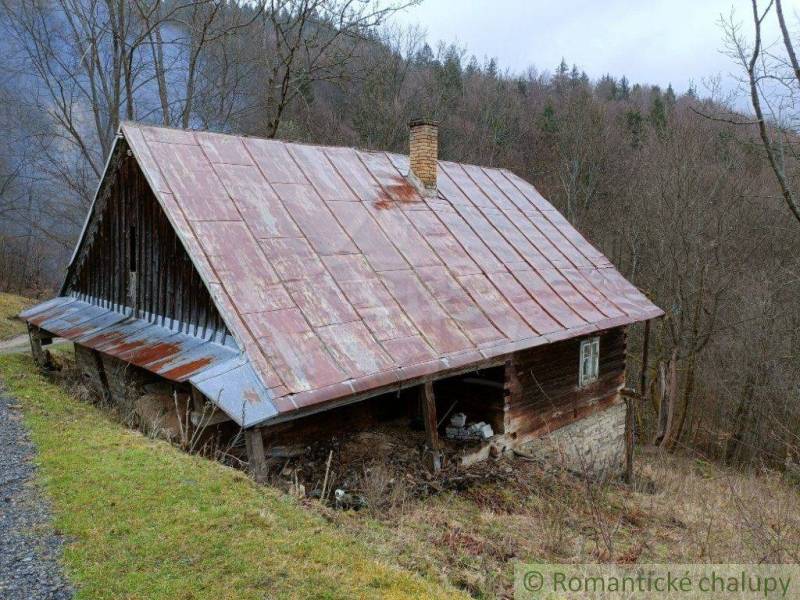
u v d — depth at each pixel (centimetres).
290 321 845
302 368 780
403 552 654
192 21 2430
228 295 829
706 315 2506
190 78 2452
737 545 796
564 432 1371
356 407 1134
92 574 498
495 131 3975
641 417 2545
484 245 1330
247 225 963
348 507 809
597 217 3375
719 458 2427
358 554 581
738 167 2416
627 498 1180
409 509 846
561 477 1095
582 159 3425
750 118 1283
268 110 2306
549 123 3931
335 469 942
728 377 2516
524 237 1475
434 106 3544
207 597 476
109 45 2812
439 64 3894
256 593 486
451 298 1097
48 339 1474
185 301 971
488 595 597
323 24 2227
